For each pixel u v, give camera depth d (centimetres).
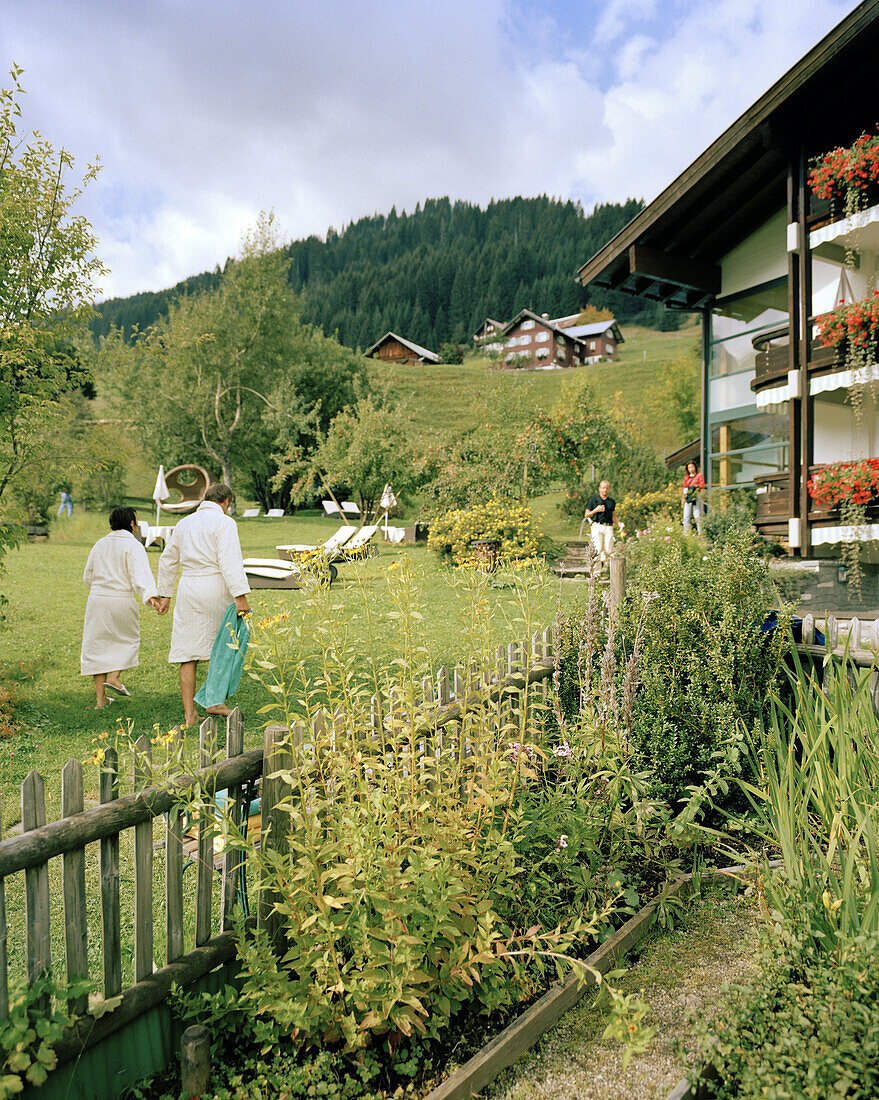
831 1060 202
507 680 399
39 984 212
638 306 13850
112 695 699
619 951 308
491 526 1652
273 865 252
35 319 699
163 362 3469
